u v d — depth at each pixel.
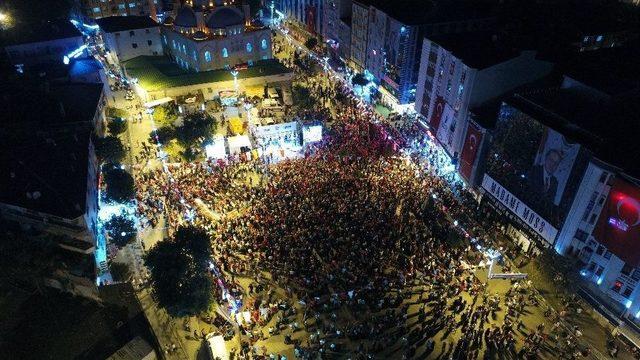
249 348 40.56
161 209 57.09
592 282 45.28
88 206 48.66
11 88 72.56
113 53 100.88
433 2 81.62
